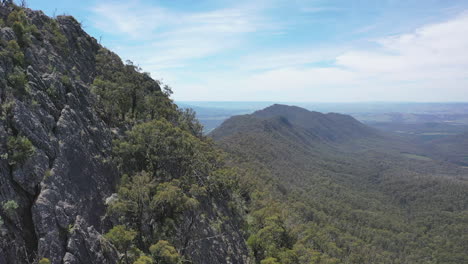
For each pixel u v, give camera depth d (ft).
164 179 181.78
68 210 108.27
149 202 139.33
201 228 179.32
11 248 85.56
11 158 99.71
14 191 96.27
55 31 210.18
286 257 179.32
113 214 133.28
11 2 186.80
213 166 284.61
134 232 119.55
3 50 130.82
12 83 121.80
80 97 173.78
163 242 119.44
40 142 115.24
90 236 108.27
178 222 154.71
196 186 184.03
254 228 230.48
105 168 152.05
